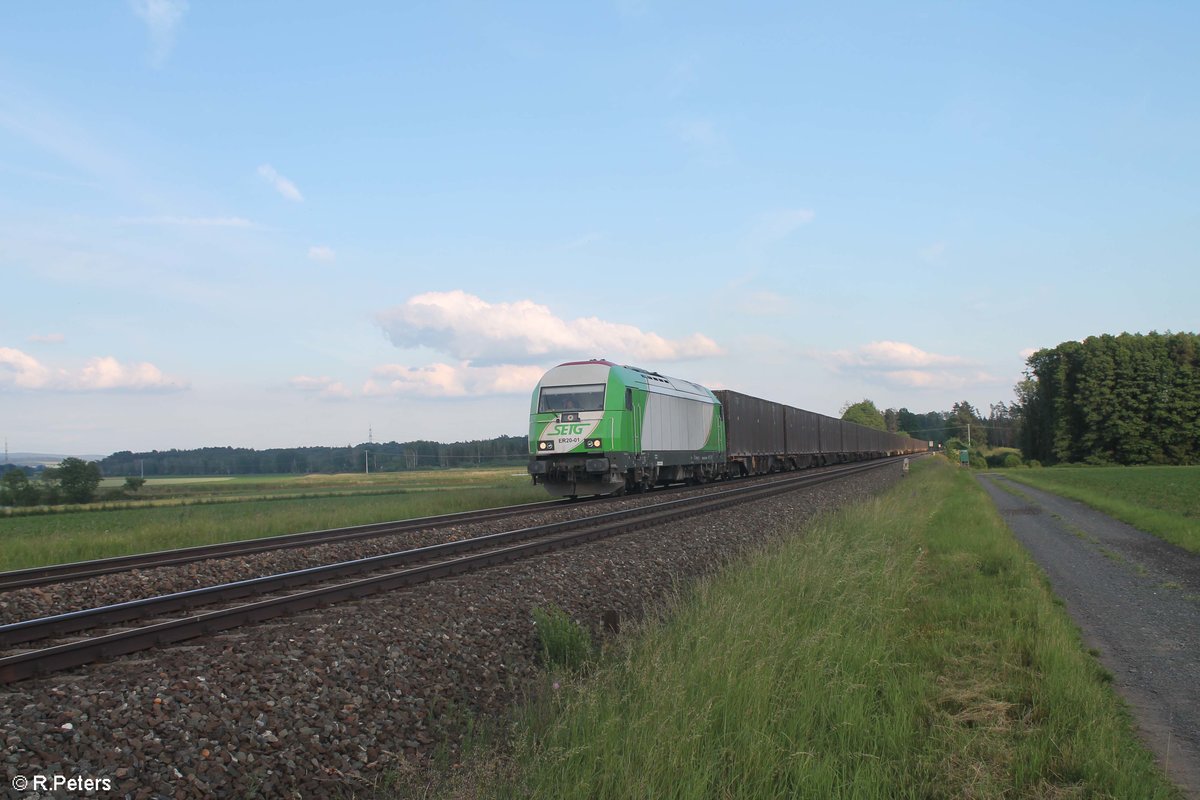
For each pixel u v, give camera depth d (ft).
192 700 20.04
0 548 58.49
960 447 433.07
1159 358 307.99
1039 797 17.84
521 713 23.03
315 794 18.25
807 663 23.94
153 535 64.69
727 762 18.61
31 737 17.33
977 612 34.91
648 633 28.71
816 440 195.21
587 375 85.20
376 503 103.09
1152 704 25.07
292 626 26.86
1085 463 316.19
